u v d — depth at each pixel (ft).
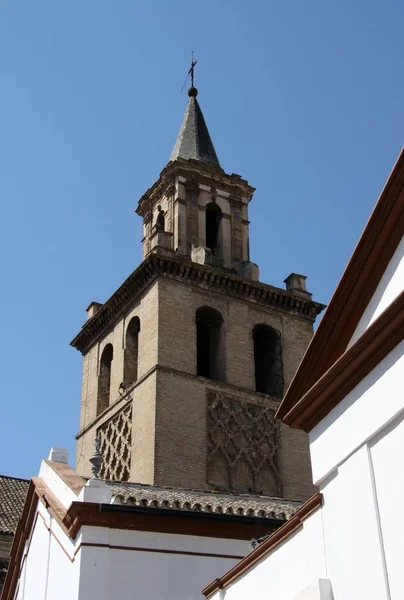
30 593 79.00
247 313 135.54
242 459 123.13
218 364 130.82
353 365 44.88
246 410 127.24
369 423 43.75
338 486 45.50
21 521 84.74
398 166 44.32
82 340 148.05
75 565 64.90
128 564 64.80
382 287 45.83
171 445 117.70
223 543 67.77
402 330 42.11
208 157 155.33
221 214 148.36
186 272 131.85
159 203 150.41
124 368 132.36
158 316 126.52
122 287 136.26
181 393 122.31
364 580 42.09
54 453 81.97
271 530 69.21
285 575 51.72
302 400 48.21
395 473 41.68
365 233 46.09
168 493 78.43
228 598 57.72
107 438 130.52
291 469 125.90
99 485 67.82
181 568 65.87
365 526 42.73
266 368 137.59
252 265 141.18
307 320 140.77
